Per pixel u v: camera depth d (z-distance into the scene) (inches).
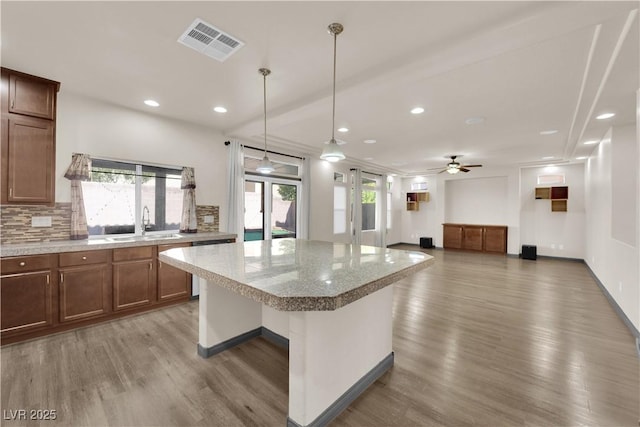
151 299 136.7
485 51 86.4
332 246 109.2
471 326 123.6
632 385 82.5
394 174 370.6
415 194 378.6
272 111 146.7
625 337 113.5
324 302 48.1
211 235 157.3
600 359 96.7
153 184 157.2
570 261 276.1
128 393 78.2
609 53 86.1
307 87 118.6
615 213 153.4
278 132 179.8
